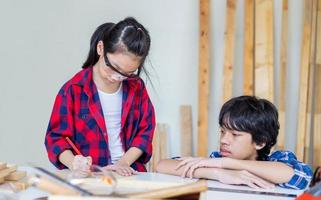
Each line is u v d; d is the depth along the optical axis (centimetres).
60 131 141
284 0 218
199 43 227
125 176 122
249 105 134
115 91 149
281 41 218
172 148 242
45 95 246
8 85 247
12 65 246
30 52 245
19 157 251
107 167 130
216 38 233
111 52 131
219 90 234
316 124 215
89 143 146
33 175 72
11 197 94
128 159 143
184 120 236
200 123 227
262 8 217
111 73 134
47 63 245
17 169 112
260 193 109
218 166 125
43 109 247
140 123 153
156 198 69
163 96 241
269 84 217
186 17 237
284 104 220
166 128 239
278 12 225
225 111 135
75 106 144
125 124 151
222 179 120
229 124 133
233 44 223
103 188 77
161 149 236
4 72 247
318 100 215
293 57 226
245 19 219
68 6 242
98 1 241
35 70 245
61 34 243
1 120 250
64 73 245
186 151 235
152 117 156
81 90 145
